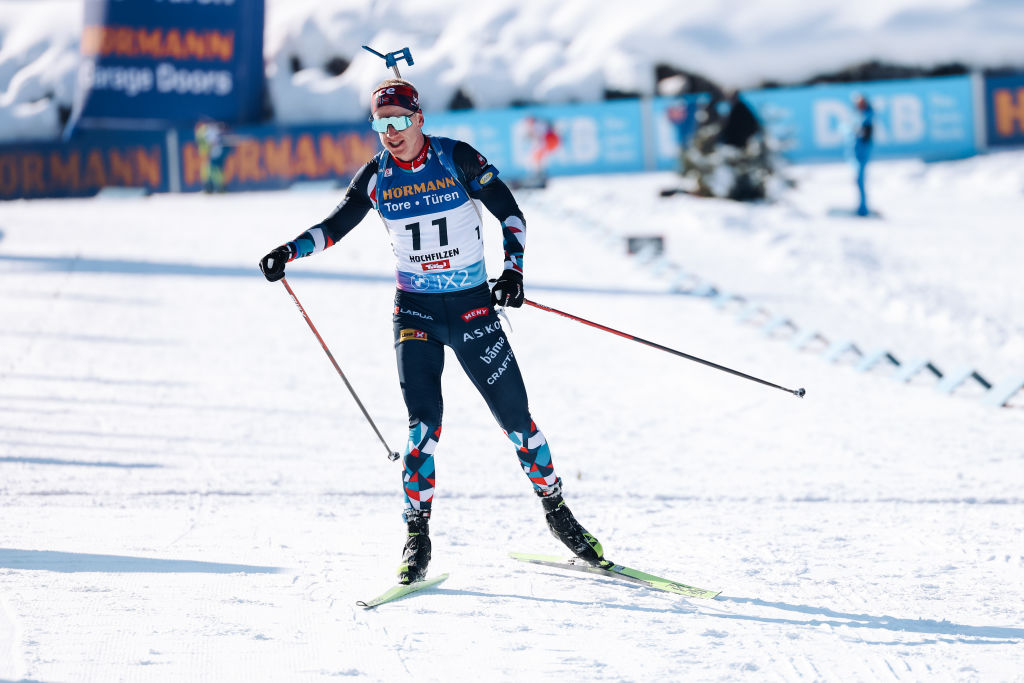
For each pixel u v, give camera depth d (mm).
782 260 50594
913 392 28453
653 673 10695
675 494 19156
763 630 12070
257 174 107750
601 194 77125
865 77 109562
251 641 11430
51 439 23156
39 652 10773
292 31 122938
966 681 10508
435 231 13883
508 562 14969
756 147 72250
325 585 13586
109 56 109375
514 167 104188
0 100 121125
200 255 55188
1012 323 37062
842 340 33344
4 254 55031
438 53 117625
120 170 109000
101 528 16234
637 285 46219
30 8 133250
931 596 13344
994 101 98812
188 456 21859
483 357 14164
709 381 30062
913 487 19328
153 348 34250
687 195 73938
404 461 14016
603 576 14266
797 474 20562
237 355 33375
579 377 30828
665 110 101938
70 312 40000
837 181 88000
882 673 10727
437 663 10938
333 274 49562
